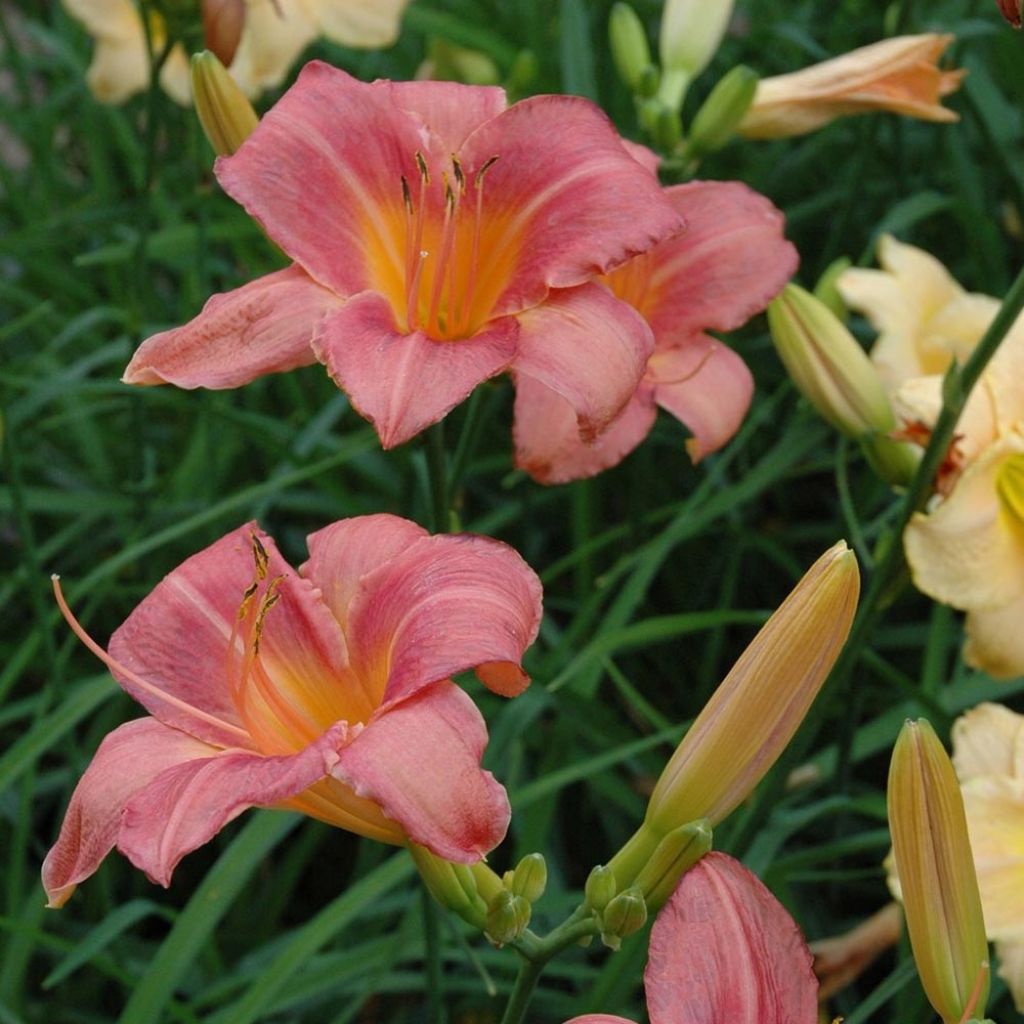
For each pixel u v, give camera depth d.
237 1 0.98
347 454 1.00
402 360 0.78
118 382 1.05
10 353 1.34
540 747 1.05
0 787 0.92
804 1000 0.73
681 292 0.88
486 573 0.76
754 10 1.37
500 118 0.82
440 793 0.72
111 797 0.75
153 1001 0.89
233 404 1.21
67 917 1.08
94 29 1.17
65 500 1.10
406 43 1.43
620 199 0.80
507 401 1.18
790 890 0.97
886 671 0.93
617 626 0.99
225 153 0.88
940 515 0.88
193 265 1.18
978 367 0.85
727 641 1.16
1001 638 0.89
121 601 1.15
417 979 1.00
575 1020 0.73
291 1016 1.04
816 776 0.99
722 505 1.02
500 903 0.76
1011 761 0.87
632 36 1.01
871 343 1.13
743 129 0.99
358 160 0.81
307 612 0.78
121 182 1.46
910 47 0.98
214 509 0.99
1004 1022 0.99
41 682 1.20
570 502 1.19
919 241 1.30
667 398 0.88
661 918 0.73
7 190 1.35
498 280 0.81
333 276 0.80
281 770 0.73
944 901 0.75
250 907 1.08
